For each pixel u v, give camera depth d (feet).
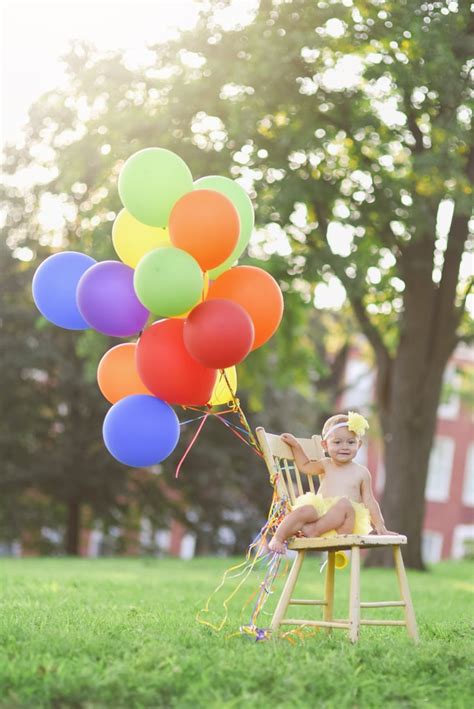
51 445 88.07
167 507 92.02
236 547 95.14
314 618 25.23
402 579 19.93
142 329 19.86
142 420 19.24
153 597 30.37
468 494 125.70
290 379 66.13
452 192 44.68
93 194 57.52
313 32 44.78
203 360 18.44
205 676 14.87
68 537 88.79
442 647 18.80
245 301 19.52
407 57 42.96
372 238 53.67
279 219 50.19
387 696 14.78
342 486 20.24
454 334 55.11
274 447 20.51
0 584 33.86
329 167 52.60
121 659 16.33
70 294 20.31
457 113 44.16
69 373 85.40
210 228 18.28
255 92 47.34
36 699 13.73
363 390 115.75
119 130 51.55
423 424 55.47
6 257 84.84
